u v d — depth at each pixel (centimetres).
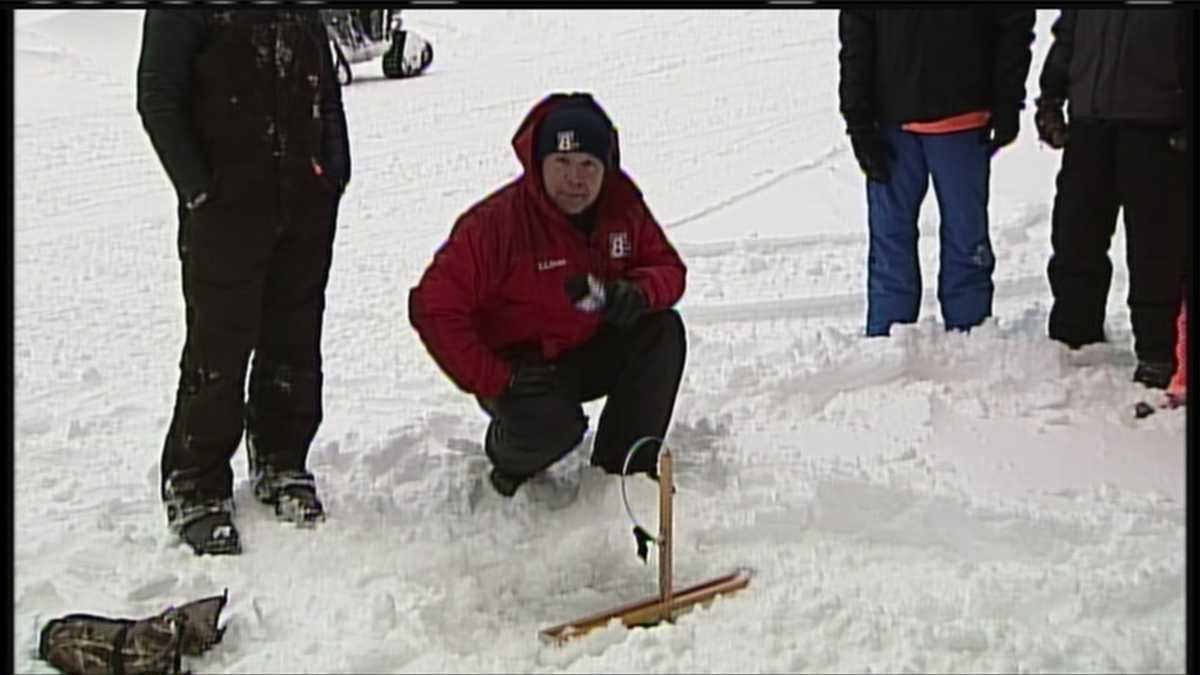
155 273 772
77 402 536
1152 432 461
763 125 1162
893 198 563
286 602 348
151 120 354
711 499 410
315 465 443
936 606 343
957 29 527
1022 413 480
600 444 430
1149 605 345
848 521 396
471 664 322
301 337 399
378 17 1426
